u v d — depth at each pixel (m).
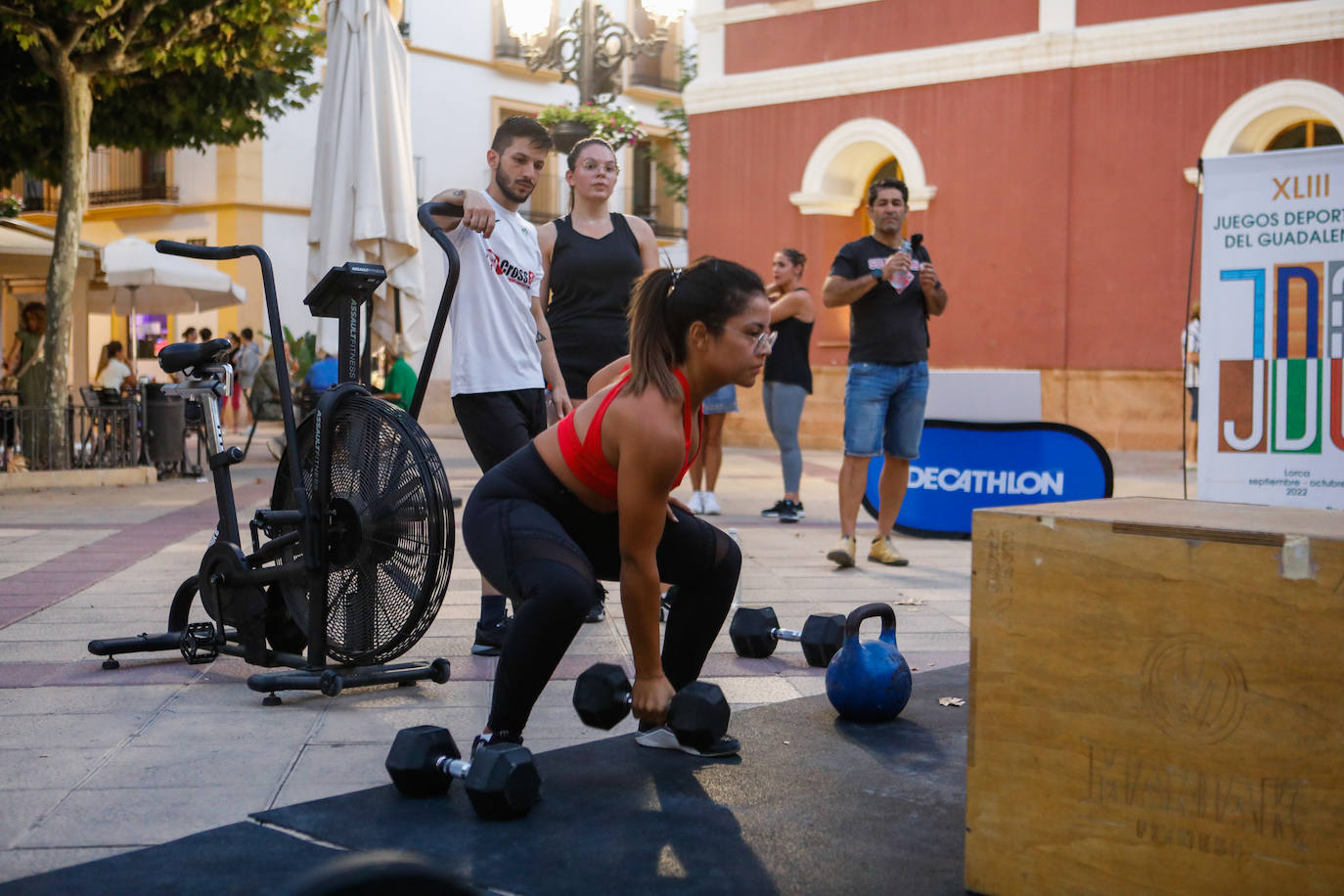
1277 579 2.00
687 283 2.86
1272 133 14.68
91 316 27.61
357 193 9.66
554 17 28.11
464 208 4.21
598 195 5.27
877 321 6.49
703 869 2.48
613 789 2.97
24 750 3.27
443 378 25.77
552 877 2.43
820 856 2.55
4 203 24.31
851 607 5.39
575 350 5.23
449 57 26.84
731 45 17.66
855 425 6.49
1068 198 15.38
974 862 2.35
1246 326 5.09
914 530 8.13
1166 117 14.83
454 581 6.21
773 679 4.15
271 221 25.97
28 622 5.00
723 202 17.75
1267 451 5.08
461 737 3.42
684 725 3.12
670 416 2.86
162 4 11.73
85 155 12.11
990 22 15.83
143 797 2.90
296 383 21.97
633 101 30.53
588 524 3.11
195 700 3.80
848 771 3.13
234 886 2.37
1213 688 2.07
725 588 3.28
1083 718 2.21
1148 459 14.11
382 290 9.85
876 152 17.08
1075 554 2.20
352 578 3.83
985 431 8.00
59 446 11.70
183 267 16.70
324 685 3.72
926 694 3.91
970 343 16.06
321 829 2.69
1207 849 2.08
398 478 3.71
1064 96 15.31
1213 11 14.49
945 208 16.16
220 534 4.09
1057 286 15.48
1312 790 1.98
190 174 26.16
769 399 8.70
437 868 1.62
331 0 9.99
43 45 11.76
